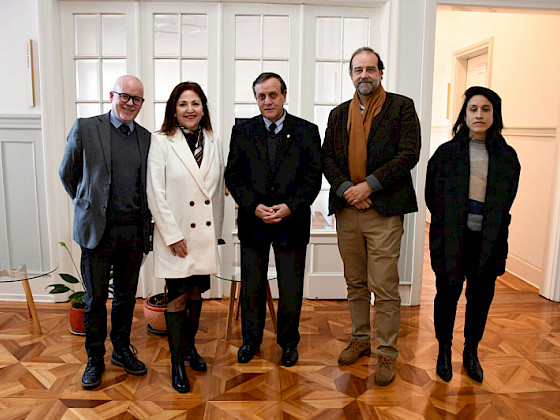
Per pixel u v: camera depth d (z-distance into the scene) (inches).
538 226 168.7
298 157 102.5
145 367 104.4
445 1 137.6
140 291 150.1
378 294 101.7
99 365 100.7
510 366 109.0
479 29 213.6
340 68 145.3
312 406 92.7
